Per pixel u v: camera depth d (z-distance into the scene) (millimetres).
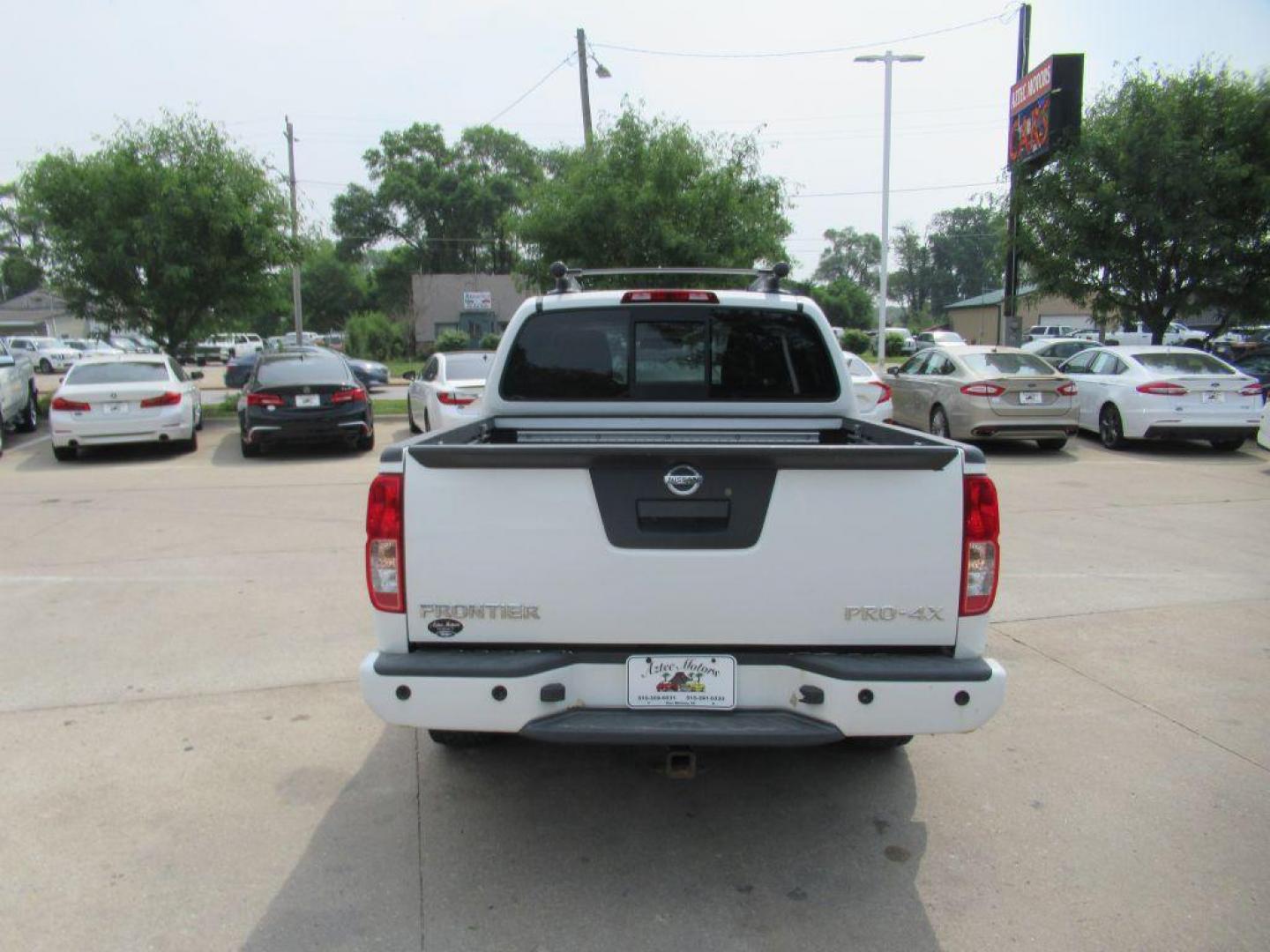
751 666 3029
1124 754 4129
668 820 3613
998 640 5574
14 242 55250
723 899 3107
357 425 13289
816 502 2961
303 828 3549
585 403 4523
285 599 6387
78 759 4090
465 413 12531
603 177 17969
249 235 18000
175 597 6465
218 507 9727
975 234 112312
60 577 6980
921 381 14594
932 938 2904
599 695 3055
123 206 17875
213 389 32625
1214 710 4582
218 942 2889
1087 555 7531
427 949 2852
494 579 3014
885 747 4176
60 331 75938
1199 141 15500
